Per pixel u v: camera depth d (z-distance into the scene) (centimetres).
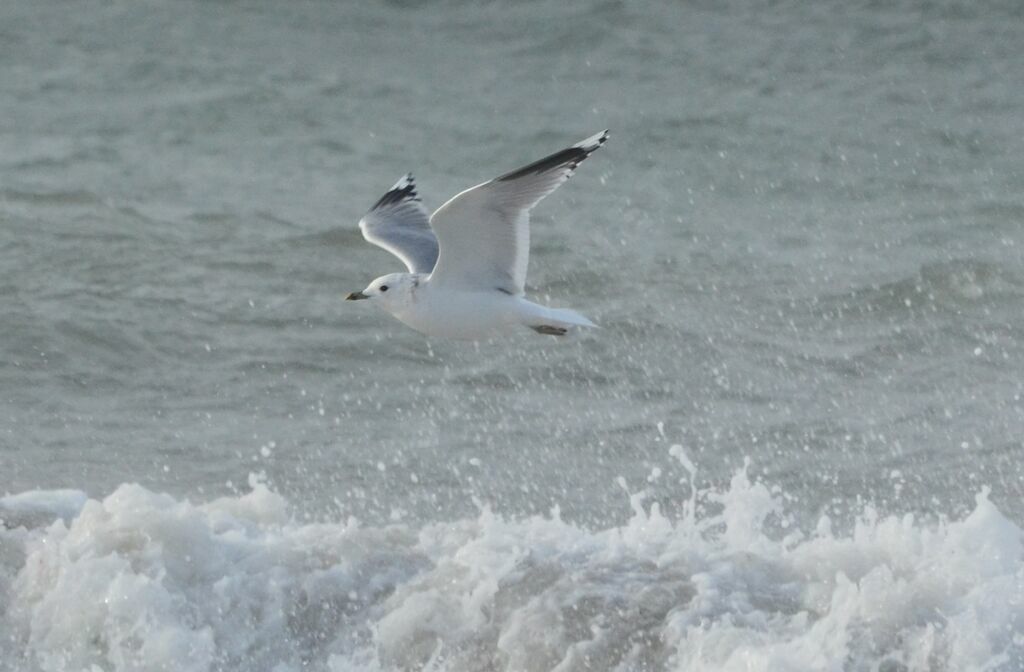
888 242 1894
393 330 1662
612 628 917
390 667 947
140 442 1386
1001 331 1595
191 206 2116
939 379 1478
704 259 1858
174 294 1767
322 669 959
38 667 977
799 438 1353
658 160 2275
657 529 1040
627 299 1733
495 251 1016
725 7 2955
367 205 2125
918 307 1669
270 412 1465
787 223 1994
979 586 898
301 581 1004
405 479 1296
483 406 1463
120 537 1033
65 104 2658
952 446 1312
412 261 1091
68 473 1310
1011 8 2822
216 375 1559
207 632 977
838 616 889
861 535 997
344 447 1368
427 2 3091
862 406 1423
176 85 2745
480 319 1031
